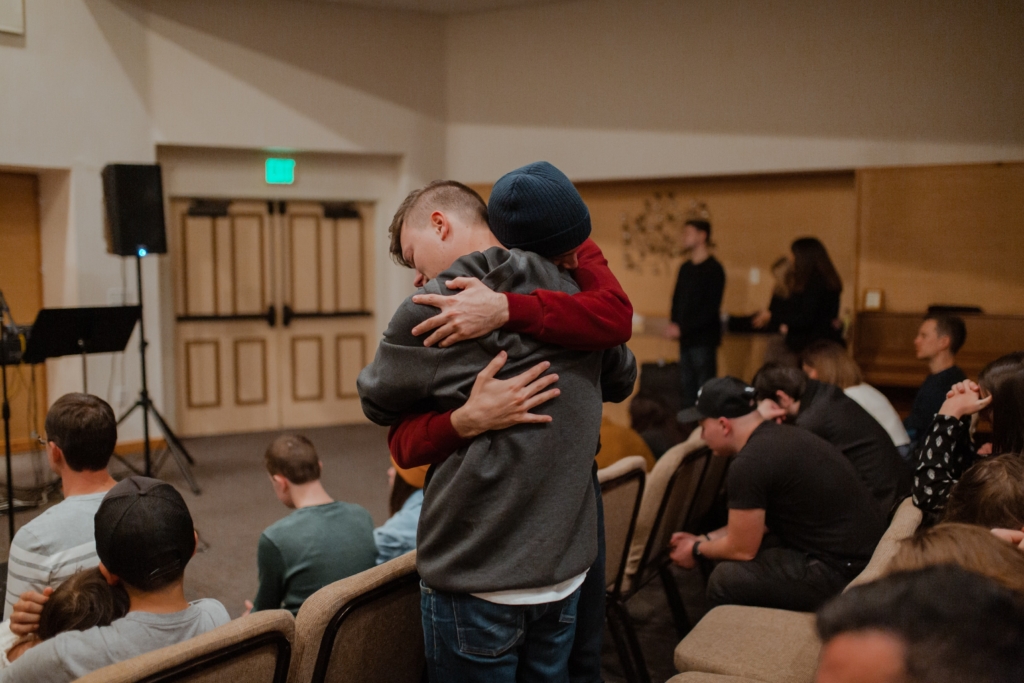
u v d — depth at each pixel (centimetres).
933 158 501
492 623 109
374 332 676
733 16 554
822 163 534
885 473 263
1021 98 475
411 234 125
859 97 519
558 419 111
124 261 551
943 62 493
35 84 509
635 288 643
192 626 143
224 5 579
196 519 411
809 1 529
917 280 504
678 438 394
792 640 187
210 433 632
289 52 603
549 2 614
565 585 113
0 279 548
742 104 557
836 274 504
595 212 651
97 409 207
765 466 226
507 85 637
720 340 553
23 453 533
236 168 616
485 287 109
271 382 650
